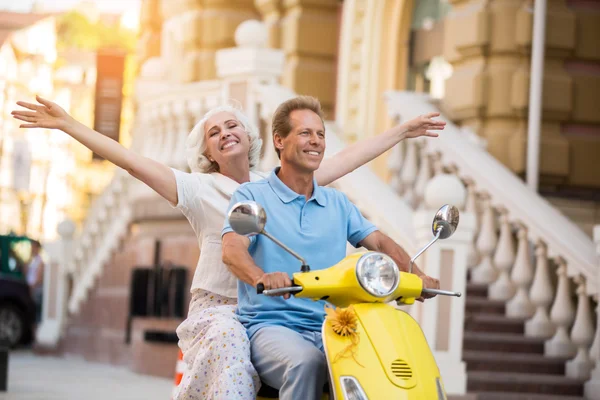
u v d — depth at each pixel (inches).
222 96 565.3
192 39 739.4
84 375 621.9
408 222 446.6
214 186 251.3
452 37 577.6
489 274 502.6
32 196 1902.1
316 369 207.2
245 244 218.2
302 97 232.4
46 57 1892.2
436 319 429.4
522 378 447.2
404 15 656.4
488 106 555.2
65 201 1977.1
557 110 553.3
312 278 207.5
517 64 555.8
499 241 496.1
